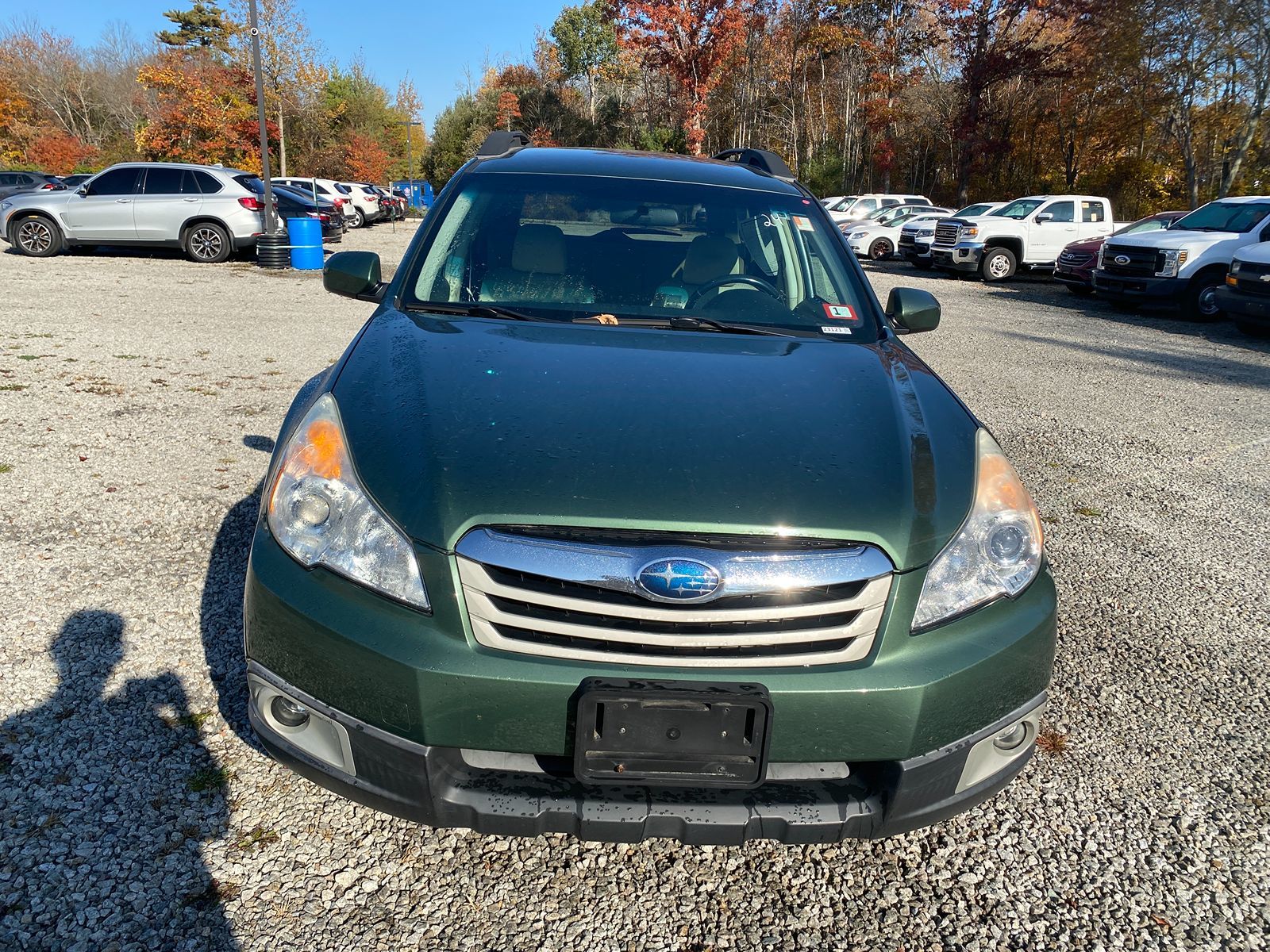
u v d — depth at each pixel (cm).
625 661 179
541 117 5844
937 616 192
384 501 190
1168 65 2680
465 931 196
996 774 206
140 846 211
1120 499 524
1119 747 280
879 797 192
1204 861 232
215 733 254
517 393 221
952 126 3688
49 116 5891
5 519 396
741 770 180
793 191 364
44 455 485
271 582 194
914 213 2534
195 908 195
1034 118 3600
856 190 4562
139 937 186
